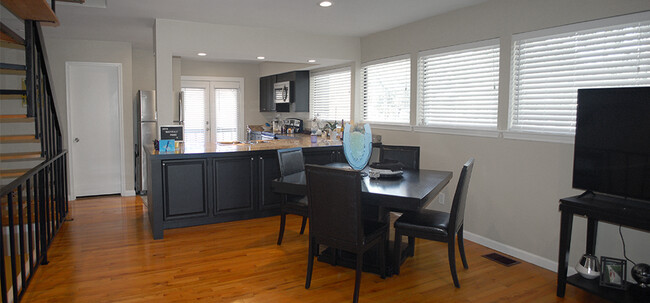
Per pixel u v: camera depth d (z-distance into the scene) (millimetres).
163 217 4121
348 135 3557
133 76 6652
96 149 6004
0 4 2672
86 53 5758
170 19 4395
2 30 3104
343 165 4059
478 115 3988
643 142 2490
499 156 3717
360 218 2646
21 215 2580
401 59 4836
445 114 4348
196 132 7945
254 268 3289
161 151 4207
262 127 8258
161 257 3514
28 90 3088
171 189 4141
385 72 5195
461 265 3396
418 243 3967
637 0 2719
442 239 2912
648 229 2334
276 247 3783
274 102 7629
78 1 3375
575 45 3129
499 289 2953
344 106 6102
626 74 2848
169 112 4473
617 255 2922
